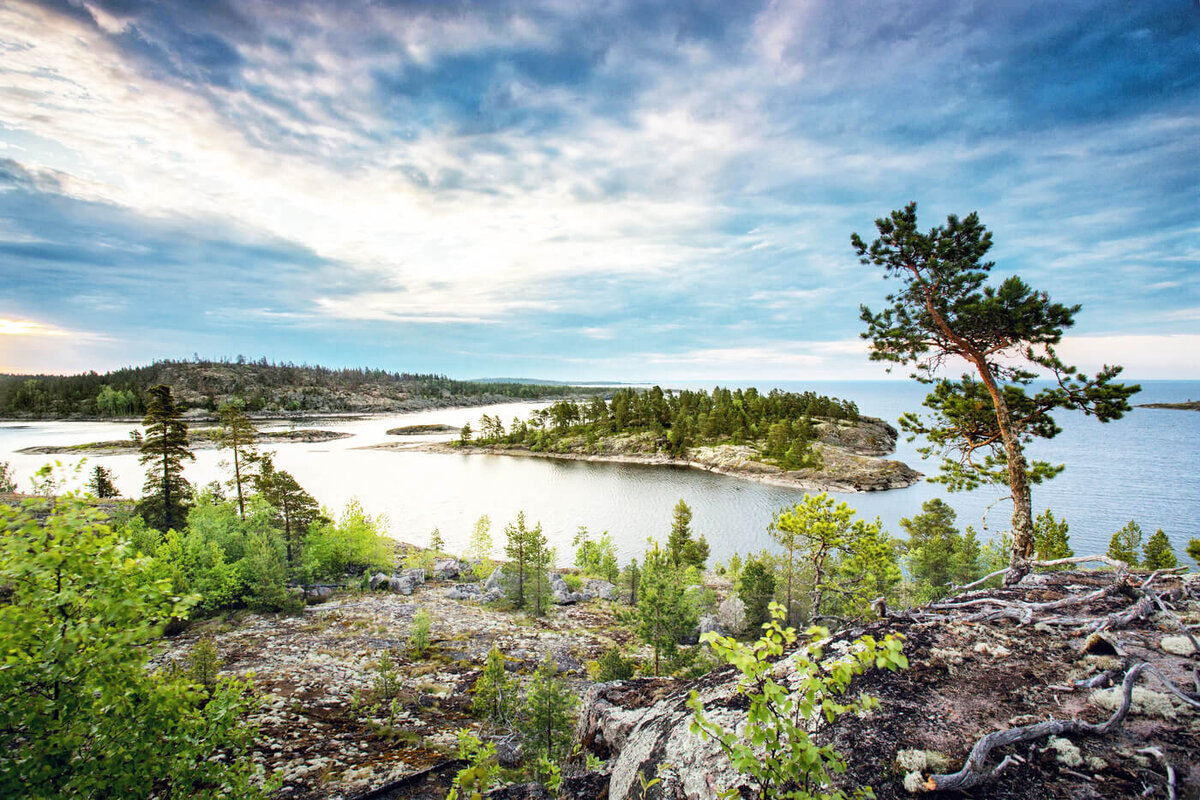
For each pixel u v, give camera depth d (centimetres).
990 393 1825
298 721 2184
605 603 5425
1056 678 531
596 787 682
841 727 496
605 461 17050
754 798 423
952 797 400
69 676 584
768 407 19475
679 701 667
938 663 580
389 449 19350
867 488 12256
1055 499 11119
